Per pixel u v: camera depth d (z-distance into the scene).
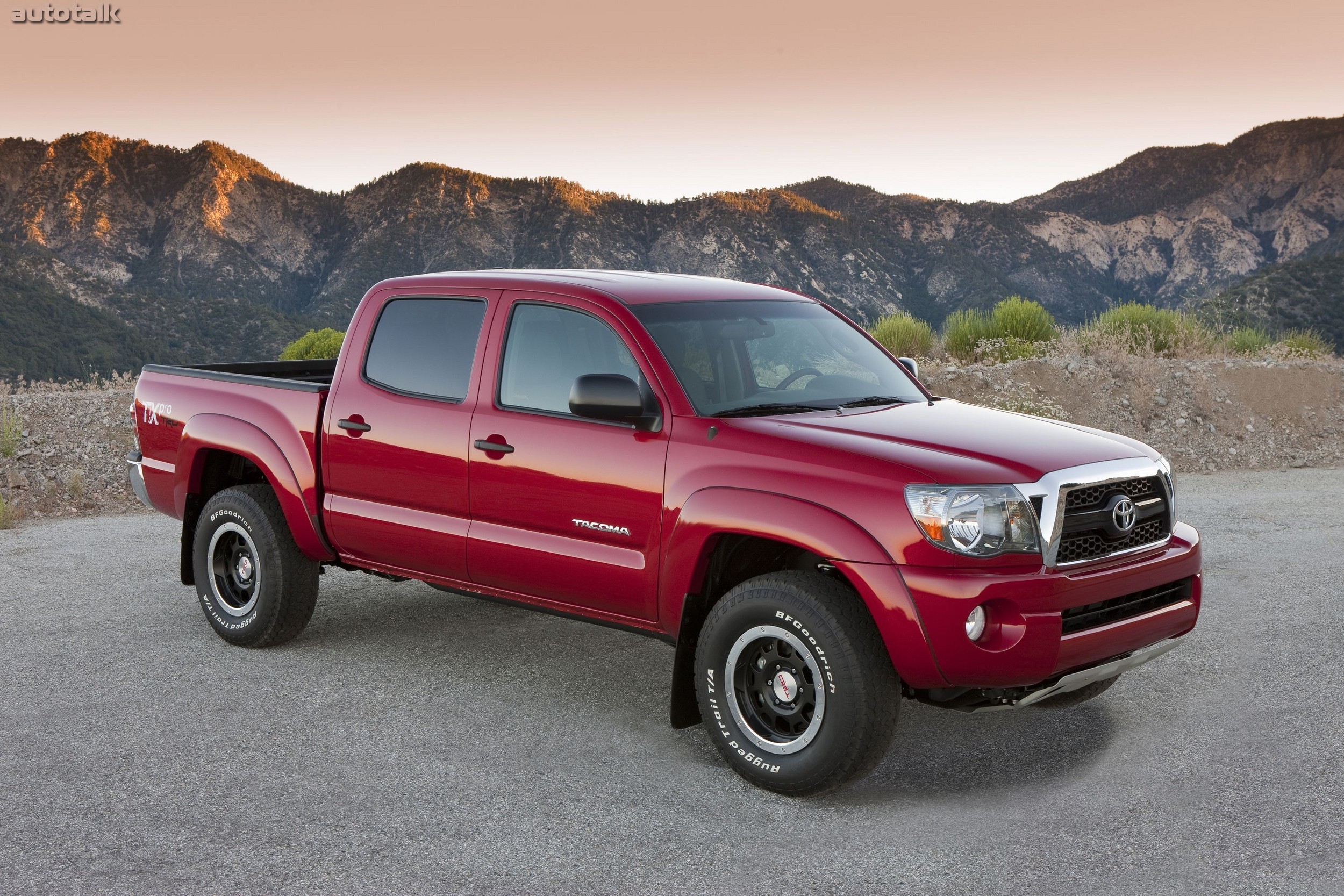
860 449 4.11
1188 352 18.16
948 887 3.45
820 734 4.04
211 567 6.17
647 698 5.35
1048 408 13.85
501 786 4.29
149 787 4.27
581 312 4.88
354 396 5.56
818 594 4.04
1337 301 104.56
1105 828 3.86
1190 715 5.00
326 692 5.39
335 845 3.78
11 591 7.32
